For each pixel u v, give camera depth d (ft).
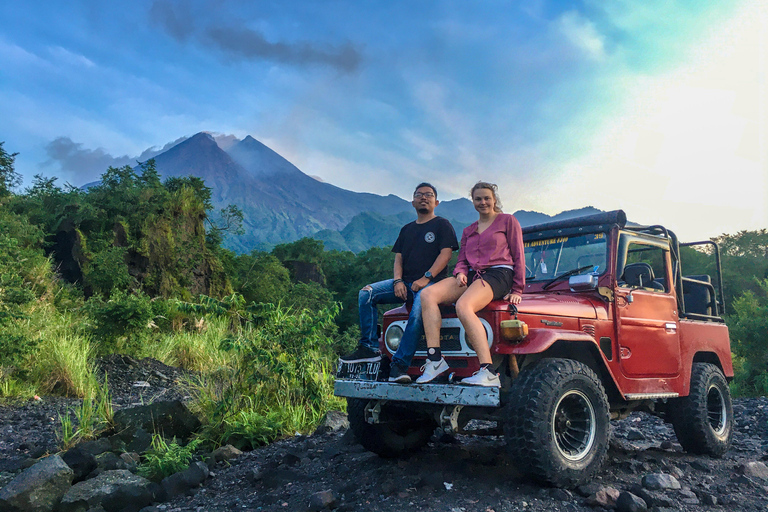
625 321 14.46
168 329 46.88
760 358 39.63
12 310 30.30
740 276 145.38
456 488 11.54
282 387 20.48
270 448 17.15
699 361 17.93
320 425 18.66
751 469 13.91
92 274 76.18
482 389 10.80
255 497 12.67
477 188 13.38
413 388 11.73
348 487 12.06
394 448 14.53
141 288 84.28
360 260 293.84
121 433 17.34
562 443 11.65
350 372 13.89
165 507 12.60
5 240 34.40
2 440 20.01
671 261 16.97
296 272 274.57
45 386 29.14
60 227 81.10
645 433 19.63
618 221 14.98
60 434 20.11
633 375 14.40
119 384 31.48
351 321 229.04
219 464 15.84
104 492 12.87
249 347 19.97
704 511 10.78
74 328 40.47
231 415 18.93
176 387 30.89
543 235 16.47
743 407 25.91
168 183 128.57
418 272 14.26
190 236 107.55
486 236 12.95
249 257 185.06
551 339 11.58
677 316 16.28
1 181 77.30
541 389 11.12
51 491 12.70
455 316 12.66
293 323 21.07
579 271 15.12
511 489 11.33
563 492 10.91
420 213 14.83
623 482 12.37
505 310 12.12
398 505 10.69
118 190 93.15
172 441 17.49
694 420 15.51
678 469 13.52
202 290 106.73
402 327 13.57
